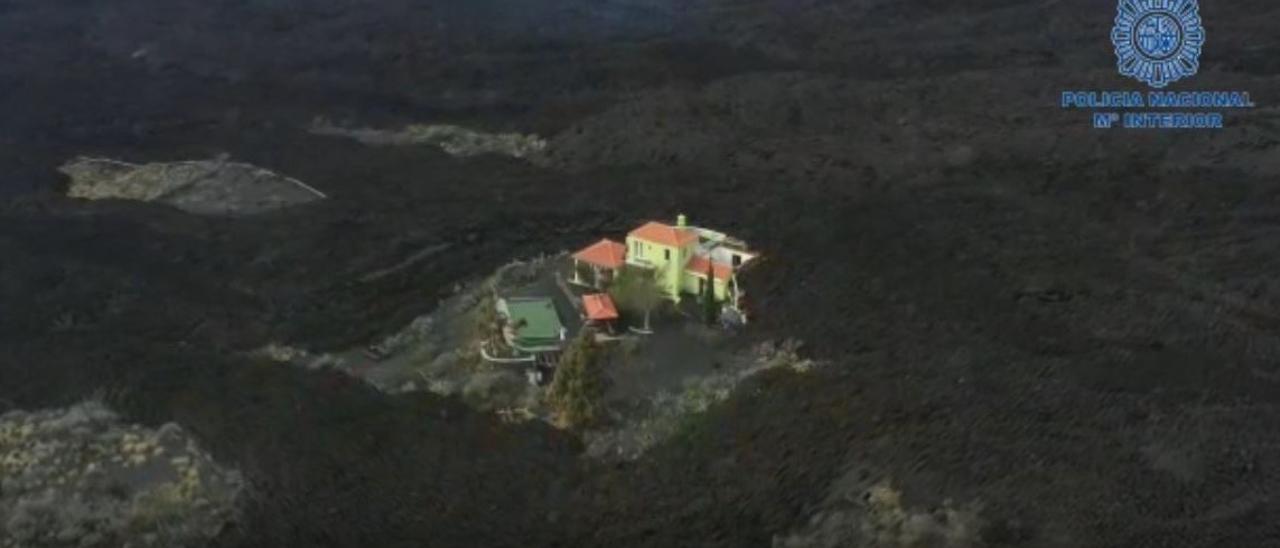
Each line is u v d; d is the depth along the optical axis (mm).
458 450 45938
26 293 60406
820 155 77312
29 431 46719
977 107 84812
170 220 70000
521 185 74562
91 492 42938
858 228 65438
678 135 81688
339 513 42500
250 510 42594
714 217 67250
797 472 43969
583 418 47125
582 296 56688
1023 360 51406
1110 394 48594
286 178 76250
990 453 44375
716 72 96875
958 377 50000
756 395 48938
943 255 62094
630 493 43438
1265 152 74125
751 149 79062
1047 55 96562
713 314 55156
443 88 95875
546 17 114562
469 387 50031
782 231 65000
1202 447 44625
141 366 52688
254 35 111250
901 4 113812
